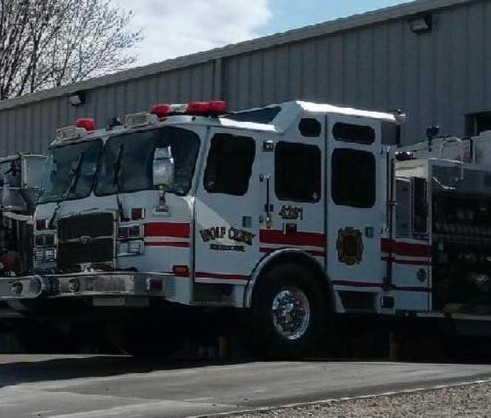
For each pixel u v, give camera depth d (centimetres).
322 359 1259
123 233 1151
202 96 2225
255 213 1179
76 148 1250
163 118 1157
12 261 1405
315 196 1235
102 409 855
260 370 1085
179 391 951
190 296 1121
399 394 915
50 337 1492
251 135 1187
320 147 1247
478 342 1434
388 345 1378
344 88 1945
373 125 1302
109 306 1122
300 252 1209
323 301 1233
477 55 1750
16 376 1111
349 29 1936
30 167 1470
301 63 2023
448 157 1450
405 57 1853
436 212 1348
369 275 1275
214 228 1143
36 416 828
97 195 1193
